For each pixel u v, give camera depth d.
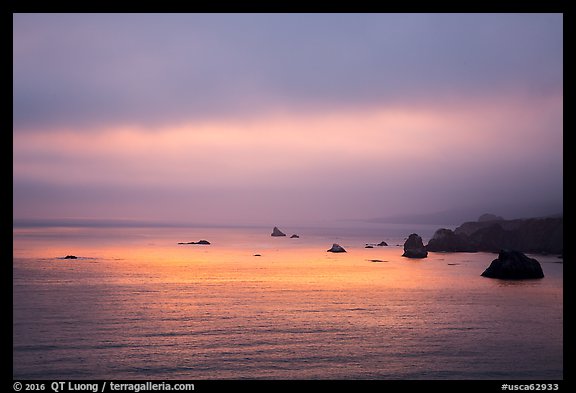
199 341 25.28
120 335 26.27
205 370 20.92
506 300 37.94
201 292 41.53
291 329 27.91
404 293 41.16
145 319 30.19
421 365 21.50
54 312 32.19
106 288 43.25
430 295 40.06
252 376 20.17
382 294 40.75
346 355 23.06
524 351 23.75
